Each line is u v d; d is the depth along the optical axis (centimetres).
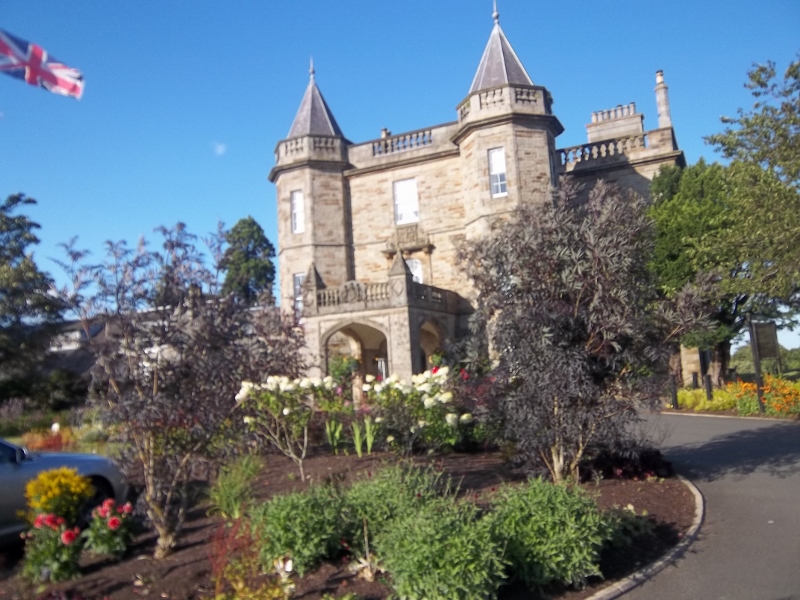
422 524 554
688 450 1320
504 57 2719
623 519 738
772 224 1570
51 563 643
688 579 640
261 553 611
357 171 2975
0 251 2639
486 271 895
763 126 1573
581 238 862
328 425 1173
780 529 777
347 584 594
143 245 703
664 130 2792
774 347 1852
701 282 915
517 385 894
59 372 2517
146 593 591
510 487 711
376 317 2408
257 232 4372
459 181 2822
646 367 894
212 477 921
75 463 885
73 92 599
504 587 604
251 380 946
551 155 2688
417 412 1116
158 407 650
